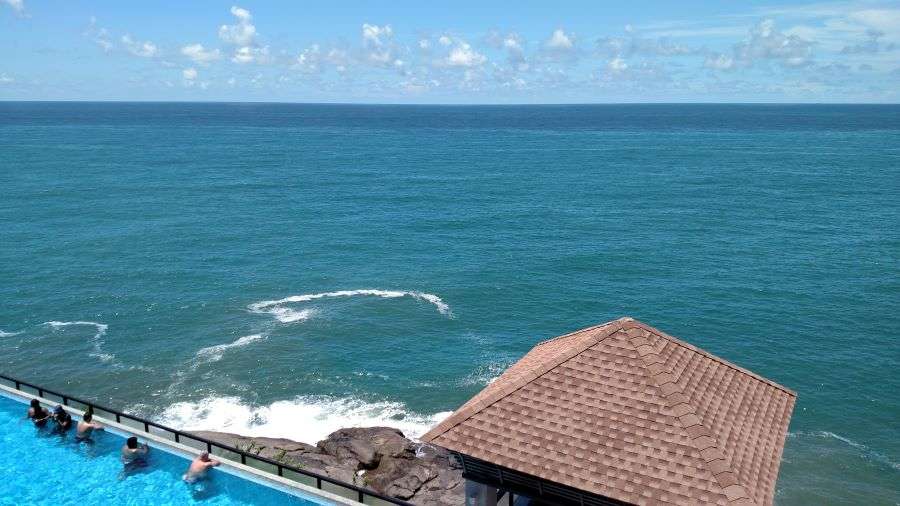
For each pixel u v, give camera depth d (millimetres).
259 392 32094
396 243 59750
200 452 17750
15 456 18188
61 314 41344
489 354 36594
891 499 24750
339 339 38250
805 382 33312
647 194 85875
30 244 56750
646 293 46156
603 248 57719
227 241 59625
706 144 163500
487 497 12750
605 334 13297
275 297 45125
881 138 181500
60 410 19453
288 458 22328
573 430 11602
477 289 46938
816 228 64875
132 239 59375
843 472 26266
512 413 12141
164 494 16531
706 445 10945
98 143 151375
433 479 22312
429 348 37312
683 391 12023
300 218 70188
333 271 51000
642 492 10469
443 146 158875
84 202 75812
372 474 22750
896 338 38250
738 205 77375
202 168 109375
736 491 10203
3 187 84062
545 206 77812
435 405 31156
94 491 16719
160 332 38938
